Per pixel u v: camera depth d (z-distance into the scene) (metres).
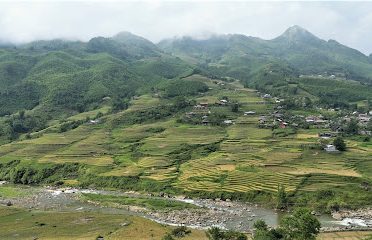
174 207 152.75
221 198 161.75
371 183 157.50
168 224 131.88
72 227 120.12
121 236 109.38
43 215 136.50
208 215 141.88
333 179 162.88
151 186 180.62
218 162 194.00
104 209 153.25
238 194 161.12
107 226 119.81
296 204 148.62
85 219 129.25
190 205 154.25
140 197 170.25
